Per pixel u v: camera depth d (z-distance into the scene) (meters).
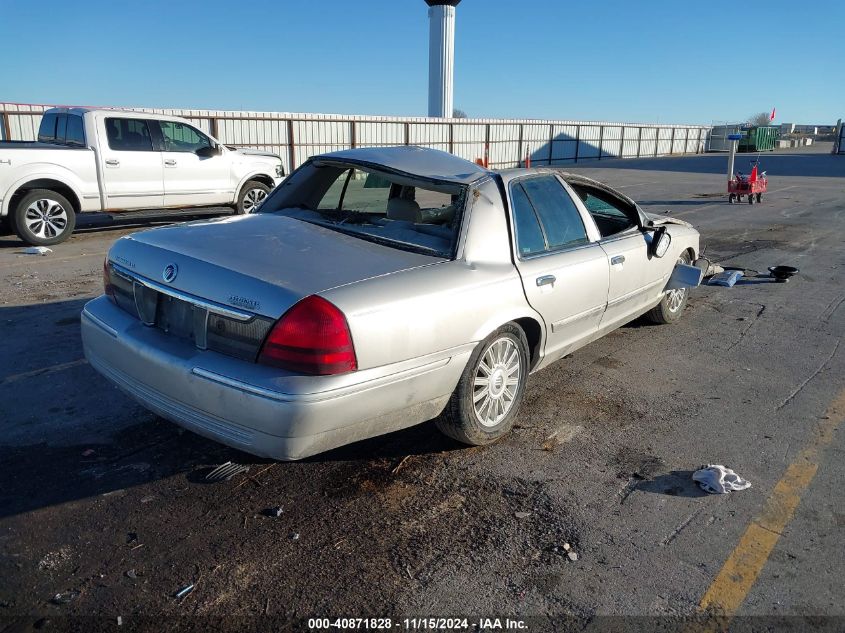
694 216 14.66
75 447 3.74
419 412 3.33
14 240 10.48
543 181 4.30
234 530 3.04
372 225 3.88
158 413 3.24
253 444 2.86
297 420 2.75
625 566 2.87
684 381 4.97
